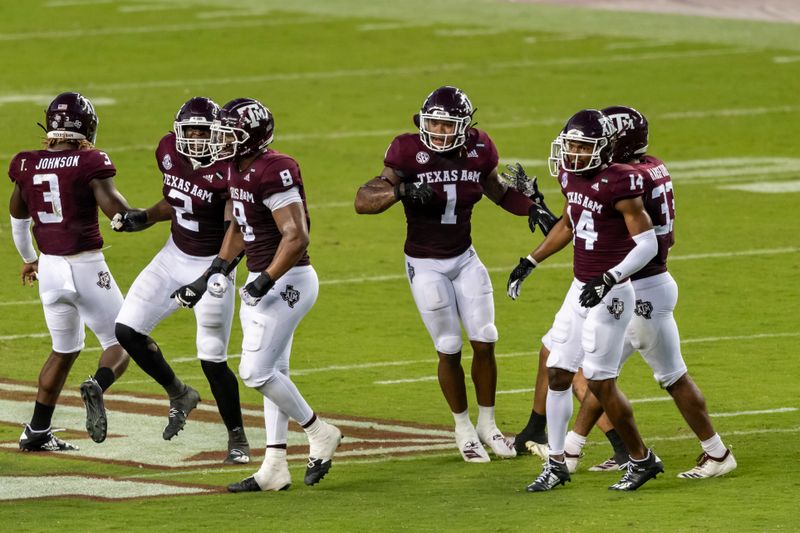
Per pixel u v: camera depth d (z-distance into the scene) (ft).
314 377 139.23
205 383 136.26
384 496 97.45
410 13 382.22
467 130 111.34
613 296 96.89
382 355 147.13
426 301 111.55
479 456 110.11
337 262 185.06
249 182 99.81
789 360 143.02
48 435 113.39
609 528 86.53
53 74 308.60
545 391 111.55
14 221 115.85
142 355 109.70
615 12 384.06
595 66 319.27
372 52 334.85
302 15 378.73
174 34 353.51
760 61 323.37
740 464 105.60
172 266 110.01
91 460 110.11
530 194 112.37
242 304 102.12
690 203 214.90
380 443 116.98
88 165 111.86
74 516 91.45
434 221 111.45
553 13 383.86
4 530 87.92
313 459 101.96
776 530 85.25
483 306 111.65
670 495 95.81
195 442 116.37
